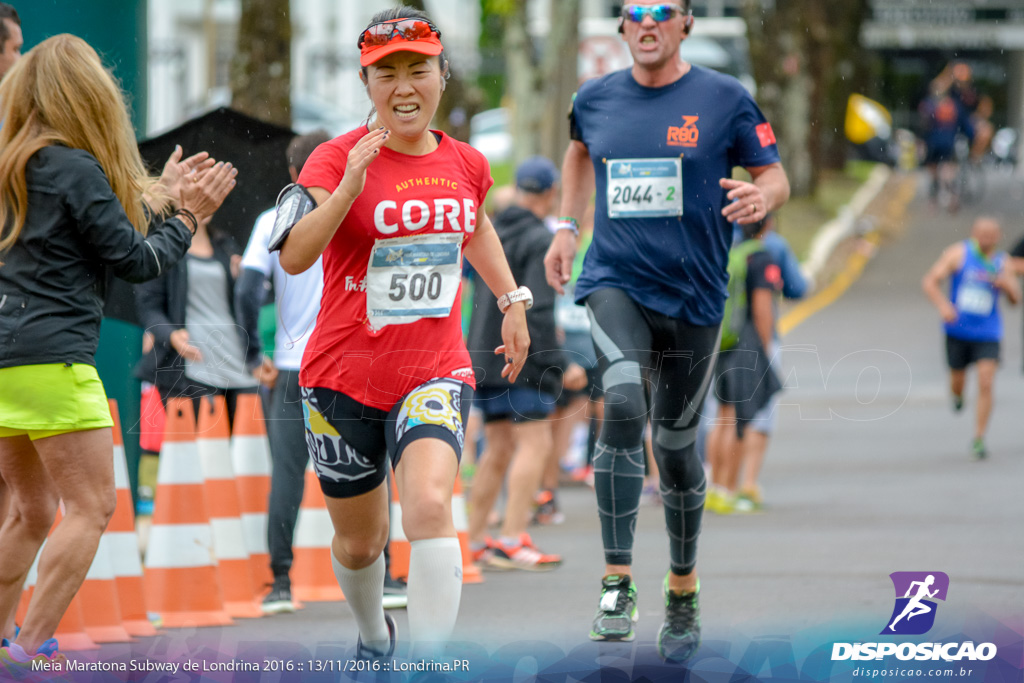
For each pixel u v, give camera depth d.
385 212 13.77
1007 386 53.09
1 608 15.55
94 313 14.84
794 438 43.72
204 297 20.53
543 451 25.02
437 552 13.55
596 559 25.95
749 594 20.53
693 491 16.73
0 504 16.22
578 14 55.41
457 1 108.12
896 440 42.41
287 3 36.53
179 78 117.75
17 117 14.66
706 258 16.67
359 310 13.98
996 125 150.50
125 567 19.00
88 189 14.41
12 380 14.45
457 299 14.23
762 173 16.89
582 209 18.25
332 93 122.12
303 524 22.38
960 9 151.88
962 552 24.20
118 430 19.38
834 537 26.45
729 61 95.75
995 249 40.50
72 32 23.03
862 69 139.88
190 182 15.49
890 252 89.62
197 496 19.97
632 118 16.70
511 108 56.28
